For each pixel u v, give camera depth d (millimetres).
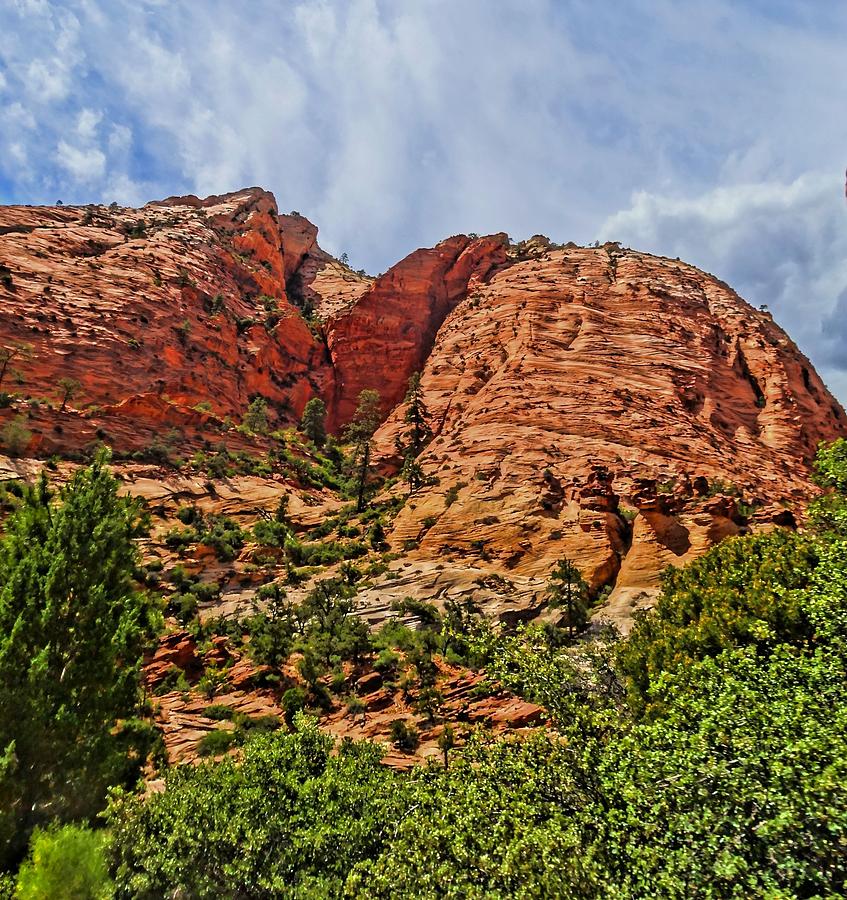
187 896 13305
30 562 15609
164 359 87875
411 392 100312
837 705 10844
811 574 17000
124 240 109062
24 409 67188
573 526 56969
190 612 47531
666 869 7996
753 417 87750
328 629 43062
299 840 13930
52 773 14094
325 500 77688
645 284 107562
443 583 50875
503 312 106938
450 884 9008
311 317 132500
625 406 80000
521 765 10938
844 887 7418
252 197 161875
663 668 18594
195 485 69438
